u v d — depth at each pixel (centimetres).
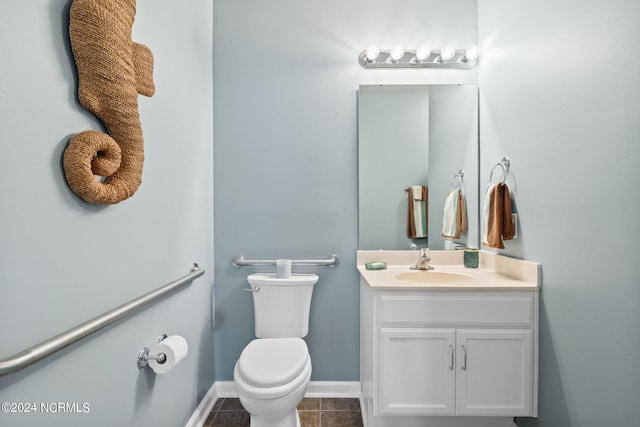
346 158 202
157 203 129
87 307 90
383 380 148
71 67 84
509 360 146
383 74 202
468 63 198
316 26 201
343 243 202
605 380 110
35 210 74
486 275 171
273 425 146
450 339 147
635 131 99
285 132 201
